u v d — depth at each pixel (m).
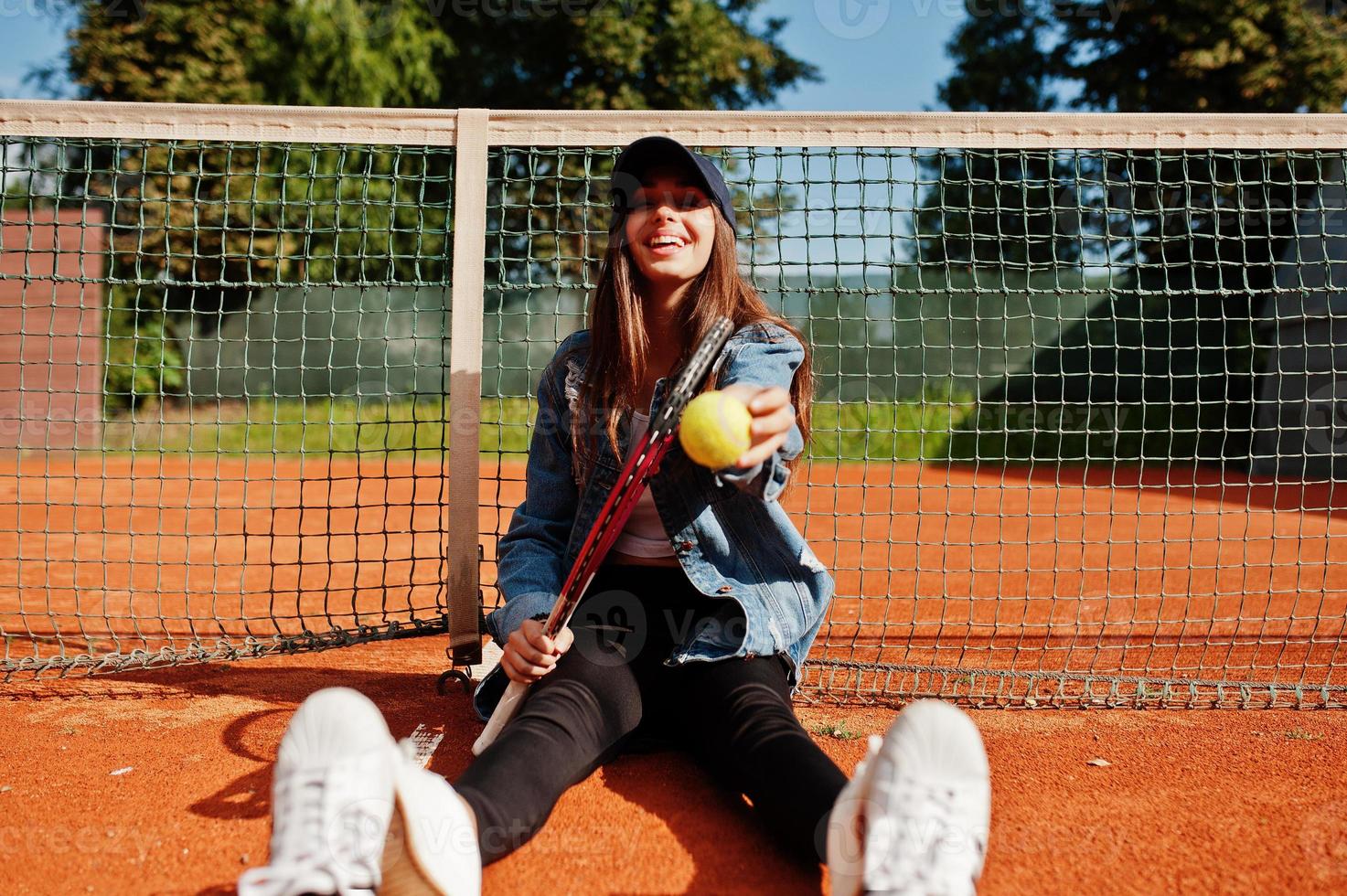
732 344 1.87
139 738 2.29
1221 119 2.72
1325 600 4.20
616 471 1.93
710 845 1.70
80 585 4.37
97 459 11.60
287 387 14.41
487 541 5.44
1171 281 12.83
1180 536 6.54
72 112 2.75
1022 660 3.14
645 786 1.95
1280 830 1.80
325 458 11.78
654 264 1.90
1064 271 13.43
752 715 1.68
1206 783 2.04
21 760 2.14
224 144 2.90
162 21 15.64
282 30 16.42
